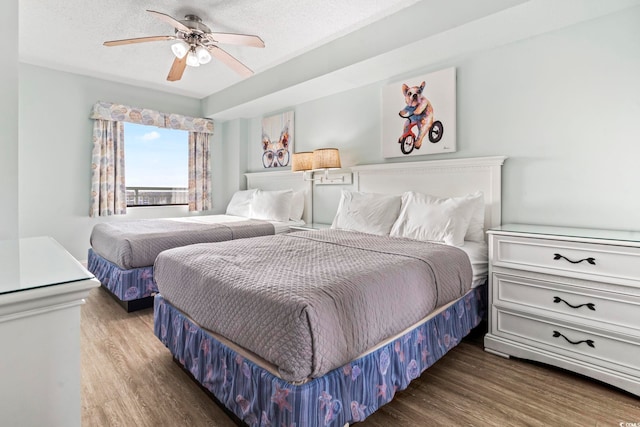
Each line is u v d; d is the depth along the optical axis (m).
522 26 2.28
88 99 4.14
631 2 2.00
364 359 1.40
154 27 2.89
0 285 0.63
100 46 3.28
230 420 1.51
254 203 4.32
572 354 1.85
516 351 2.04
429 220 2.54
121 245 2.78
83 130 4.12
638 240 1.67
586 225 2.23
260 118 4.93
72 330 0.66
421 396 1.68
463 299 2.14
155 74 4.06
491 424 1.48
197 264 1.79
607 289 1.73
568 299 1.85
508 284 2.08
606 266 1.72
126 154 4.50
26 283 0.64
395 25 2.65
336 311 1.27
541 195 2.42
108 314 2.77
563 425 1.47
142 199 4.67
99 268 3.31
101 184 4.20
